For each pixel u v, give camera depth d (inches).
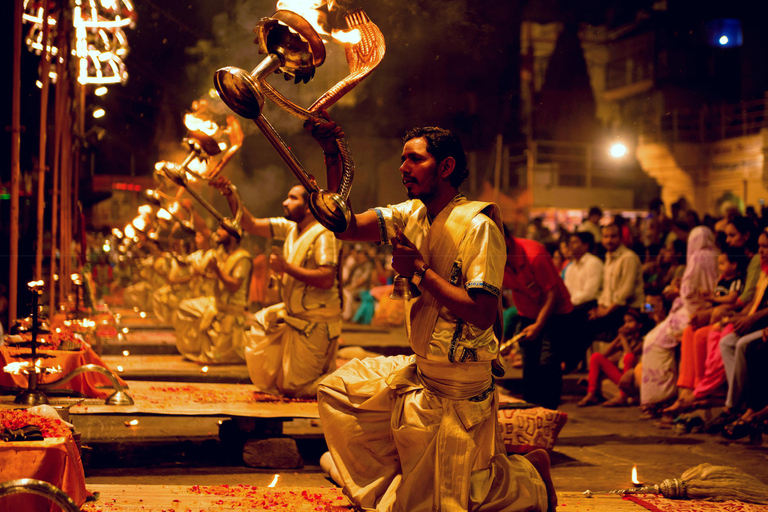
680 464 198.5
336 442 121.5
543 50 597.3
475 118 422.9
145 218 414.6
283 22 99.9
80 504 117.2
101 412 182.1
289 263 210.1
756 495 139.6
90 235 506.6
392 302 584.7
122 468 180.9
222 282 343.6
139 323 486.9
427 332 113.5
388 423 120.1
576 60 613.0
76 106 337.1
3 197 298.2
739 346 225.1
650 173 656.4
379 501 116.9
